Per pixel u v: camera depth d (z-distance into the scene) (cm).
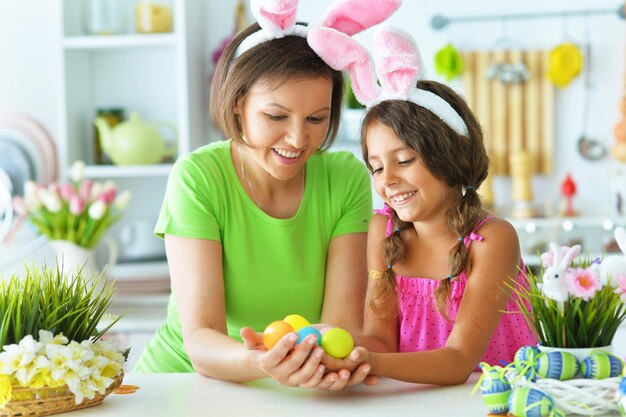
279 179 166
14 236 380
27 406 129
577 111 404
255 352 141
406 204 157
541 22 403
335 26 168
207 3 402
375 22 169
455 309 162
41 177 388
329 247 185
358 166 190
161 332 196
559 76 397
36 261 325
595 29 399
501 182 409
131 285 342
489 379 126
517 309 170
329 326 144
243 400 139
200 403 137
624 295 126
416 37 409
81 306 139
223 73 170
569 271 128
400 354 143
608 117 401
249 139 163
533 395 121
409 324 168
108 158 379
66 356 130
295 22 167
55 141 394
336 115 173
